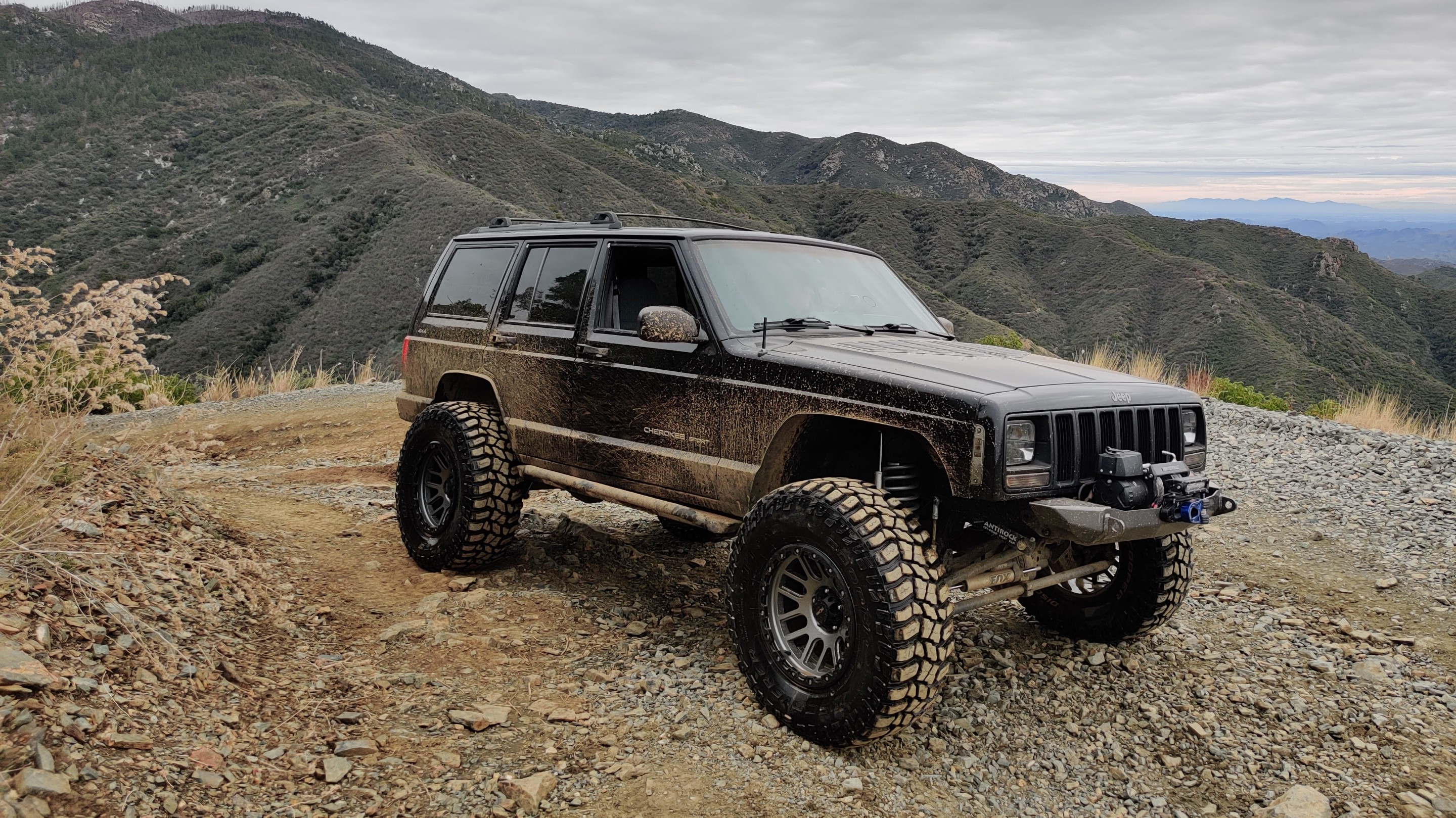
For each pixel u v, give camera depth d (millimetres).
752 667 3502
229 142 171750
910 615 3023
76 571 3445
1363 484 7359
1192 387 13070
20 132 197875
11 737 2367
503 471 4910
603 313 4543
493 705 3463
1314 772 3303
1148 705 3775
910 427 3240
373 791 2797
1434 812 3035
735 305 4102
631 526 6289
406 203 115562
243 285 104500
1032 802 3084
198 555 4379
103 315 3951
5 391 3906
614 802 2873
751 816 2838
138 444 4891
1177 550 4086
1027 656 4250
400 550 5590
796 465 3824
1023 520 3262
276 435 10859
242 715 3109
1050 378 3473
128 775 2471
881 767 3195
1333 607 4918
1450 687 3949
